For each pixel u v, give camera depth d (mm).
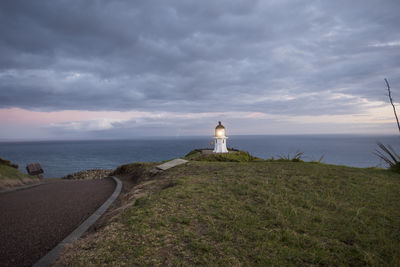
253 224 3900
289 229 3768
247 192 5734
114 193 8648
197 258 2814
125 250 2943
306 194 5781
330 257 3021
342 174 8227
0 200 7992
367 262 2926
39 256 3719
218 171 8586
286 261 2871
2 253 3830
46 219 5648
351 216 4438
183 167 10172
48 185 12008
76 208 6684
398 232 3863
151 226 3629
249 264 2768
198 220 3965
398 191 6328
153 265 2639
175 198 5109
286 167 9406
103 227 3980
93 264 2678
